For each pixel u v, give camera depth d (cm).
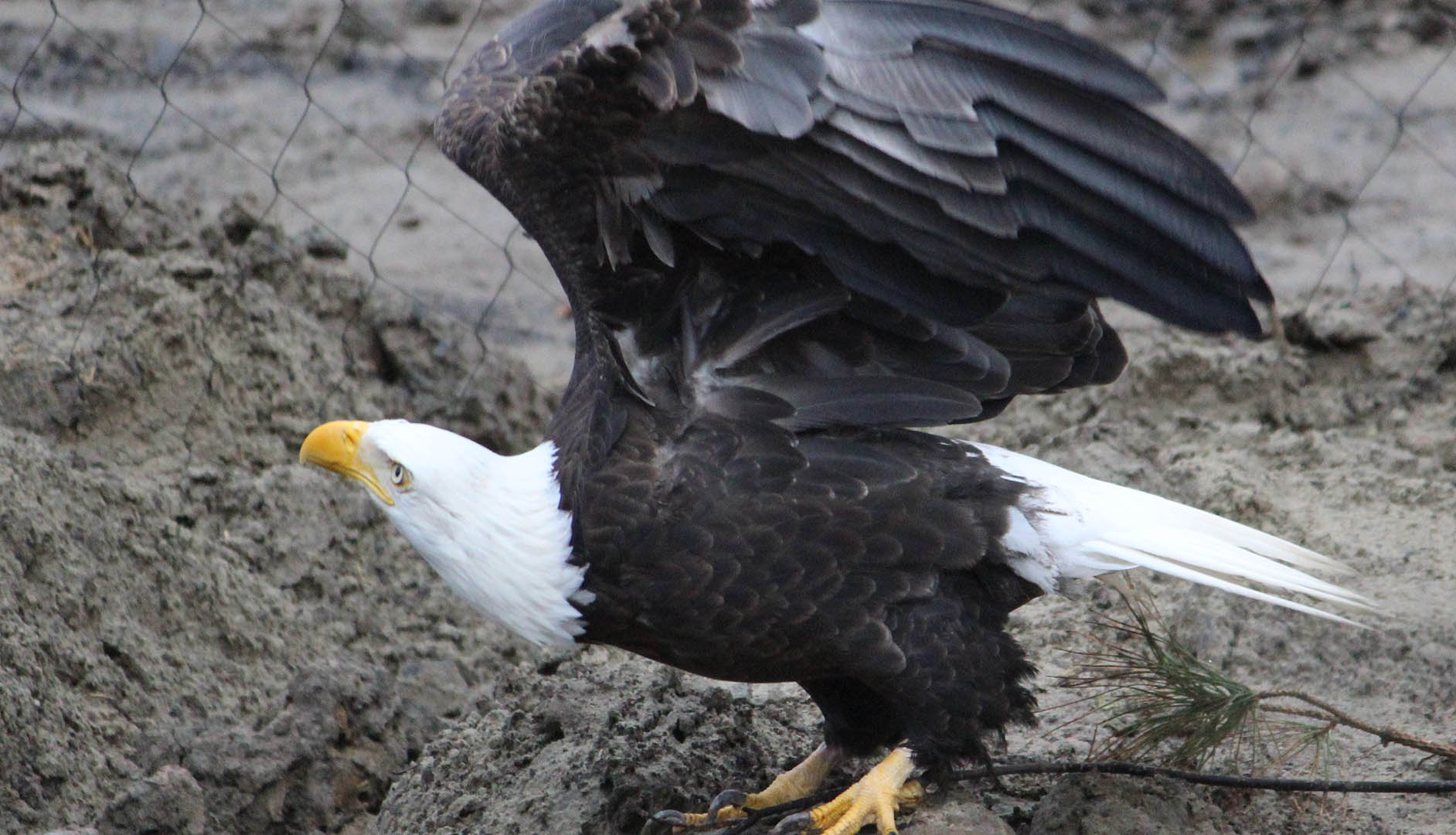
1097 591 961
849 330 765
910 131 659
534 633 729
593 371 749
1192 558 704
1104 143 667
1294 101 1778
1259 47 1877
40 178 1217
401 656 997
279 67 1902
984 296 726
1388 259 1479
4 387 1060
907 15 668
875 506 713
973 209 676
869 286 727
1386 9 1909
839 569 712
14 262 1159
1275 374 1155
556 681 909
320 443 736
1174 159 663
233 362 1141
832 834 711
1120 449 1095
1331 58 1841
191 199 1596
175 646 945
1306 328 1198
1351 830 742
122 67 1869
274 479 1062
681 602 714
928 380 764
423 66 1912
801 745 852
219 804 839
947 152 662
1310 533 994
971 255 698
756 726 856
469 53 1936
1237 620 905
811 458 720
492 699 909
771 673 737
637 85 668
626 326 750
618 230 715
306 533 1043
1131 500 728
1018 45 654
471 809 814
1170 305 693
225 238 1237
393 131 1794
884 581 714
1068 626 941
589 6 816
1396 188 1616
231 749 855
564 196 718
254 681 950
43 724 850
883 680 718
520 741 845
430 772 851
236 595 980
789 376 753
